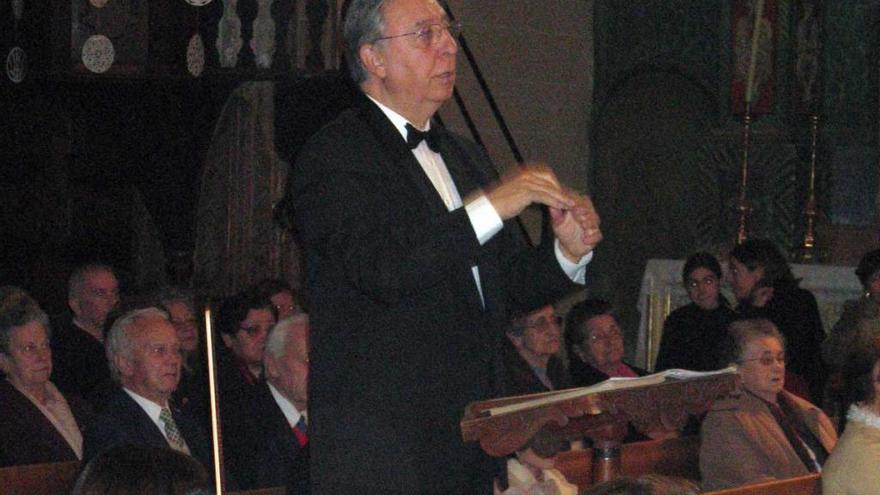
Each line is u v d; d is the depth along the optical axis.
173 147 10.40
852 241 12.22
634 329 13.95
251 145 10.26
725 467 5.45
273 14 9.91
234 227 10.31
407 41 2.70
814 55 12.80
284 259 10.21
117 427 4.89
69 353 7.07
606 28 14.16
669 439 5.70
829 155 12.88
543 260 2.78
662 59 13.88
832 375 6.02
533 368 6.68
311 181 2.64
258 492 4.79
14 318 5.55
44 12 10.21
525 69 13.47
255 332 6.62
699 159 13.69
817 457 5.82
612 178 14.11
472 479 2.76
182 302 6.59
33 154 10.21
